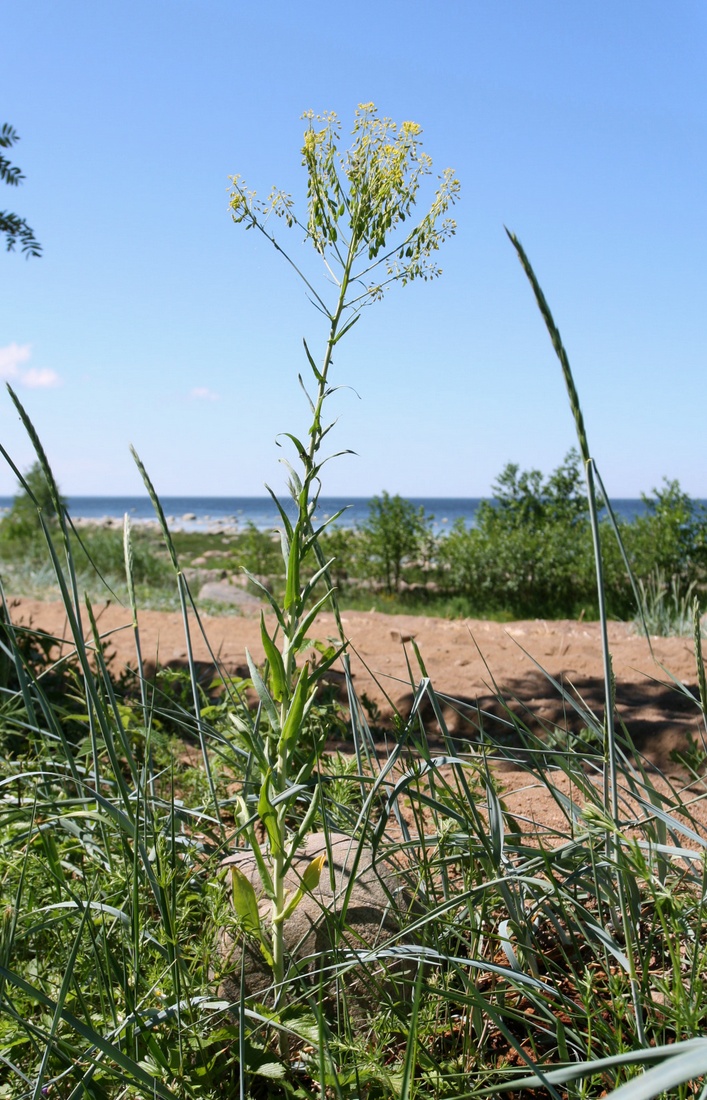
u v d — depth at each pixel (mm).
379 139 1693
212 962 1852
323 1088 1282
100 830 2164
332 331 1682
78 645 1707
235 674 5594
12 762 2824
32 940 2006
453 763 1870
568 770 2000
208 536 45625
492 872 1892
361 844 1591
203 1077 1499
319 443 1643
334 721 2805
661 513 12711
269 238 1713
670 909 1752
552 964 1832
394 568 15156
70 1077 1590
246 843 2291
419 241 1697
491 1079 1567
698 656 1557
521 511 14492
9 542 19734
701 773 3412
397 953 1546
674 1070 801
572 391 1372
